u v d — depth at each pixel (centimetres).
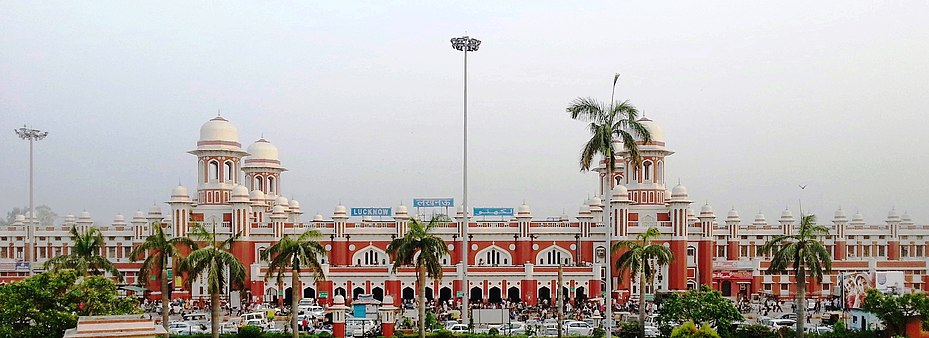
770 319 7844
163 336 4919
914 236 12688
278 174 13000
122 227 11844
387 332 6500
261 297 9944
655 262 10338
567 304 9525
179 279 10175
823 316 8231
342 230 10938
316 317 8244
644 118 11006
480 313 6981
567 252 10906
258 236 10706
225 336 6450
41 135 10206
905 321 6328
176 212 10481
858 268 11275
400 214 10975
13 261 11044
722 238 12106
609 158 6069
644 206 10700
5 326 5319
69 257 6975
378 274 9944
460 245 10988
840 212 12469
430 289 9956
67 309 5569
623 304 9581
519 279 9981
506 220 11350
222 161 10925
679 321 6462
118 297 5897
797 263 6091
